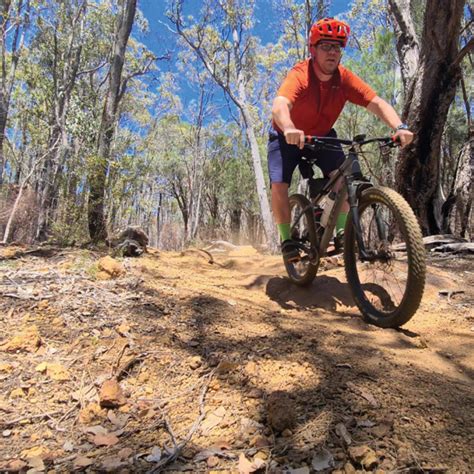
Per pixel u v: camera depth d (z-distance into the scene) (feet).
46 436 5.48
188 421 5.66
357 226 9.00
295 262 11.47
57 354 7.18
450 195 22.52
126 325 8.00
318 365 6.81
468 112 27.09
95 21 62.39
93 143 19.21
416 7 36.40
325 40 9.73
